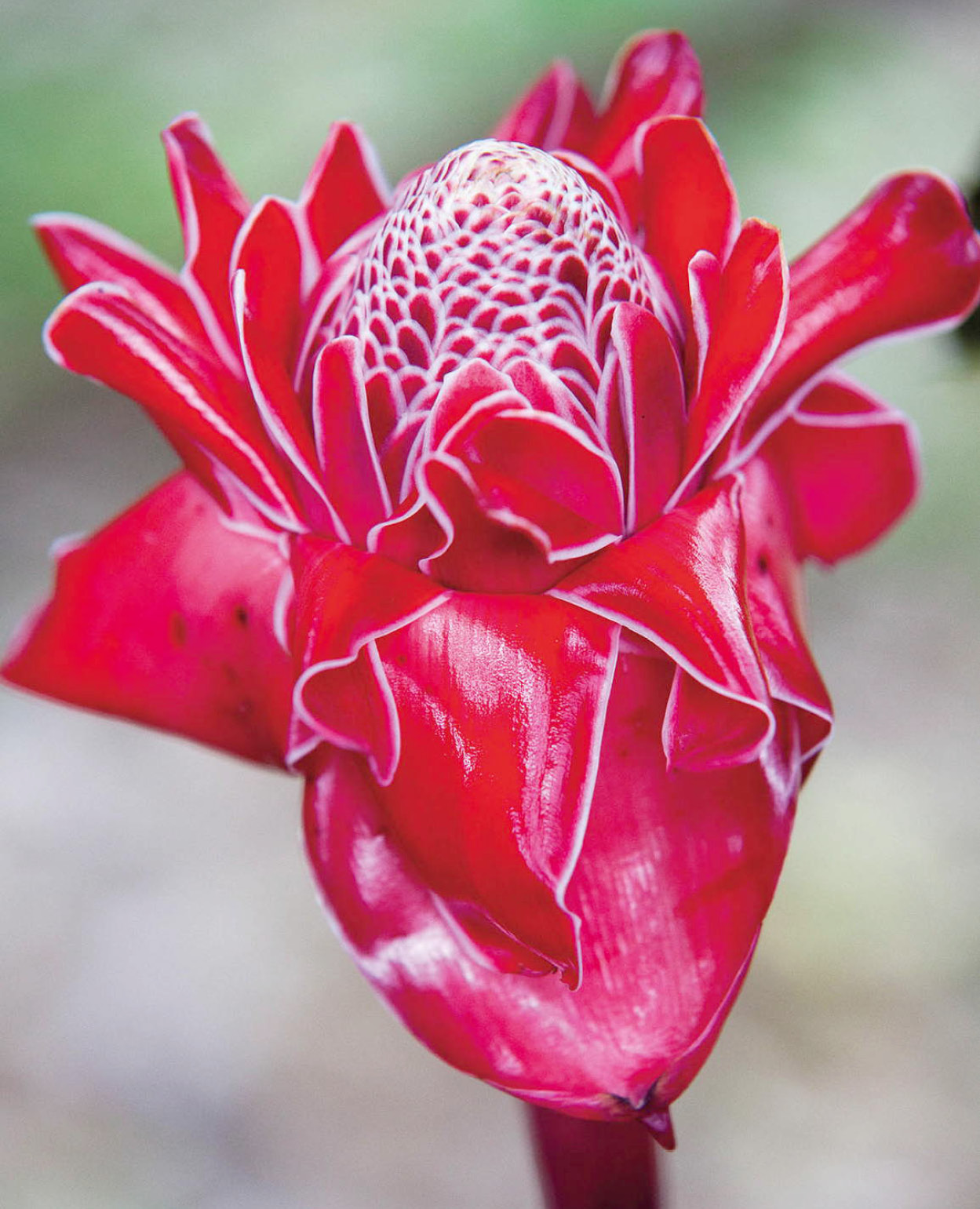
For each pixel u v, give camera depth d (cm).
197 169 44
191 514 45
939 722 103
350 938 42
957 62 128
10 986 97
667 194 43
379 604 41
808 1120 88
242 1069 93
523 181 41
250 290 43
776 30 133
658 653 42
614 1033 41
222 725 45
